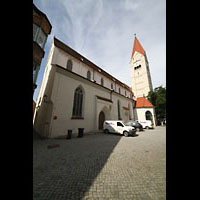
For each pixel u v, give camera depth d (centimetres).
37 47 918
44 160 431
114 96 1952
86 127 1227
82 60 1588
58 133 937
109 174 328
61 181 288
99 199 228
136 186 271
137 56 3772
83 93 1296
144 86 3425
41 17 1000
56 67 1015
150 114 2558
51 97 937
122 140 852
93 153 525
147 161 432
